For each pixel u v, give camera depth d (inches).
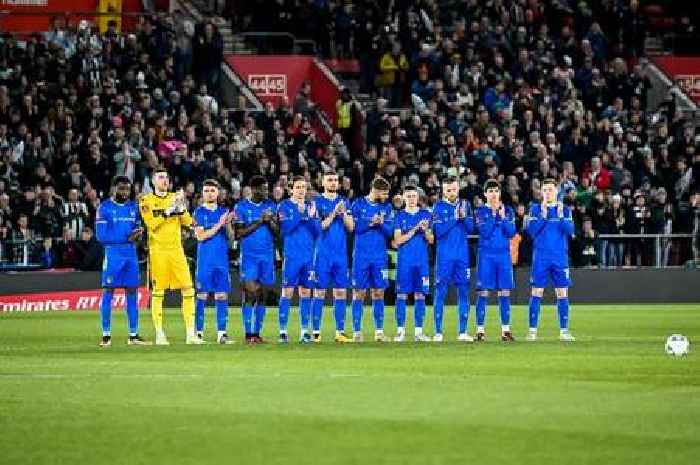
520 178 3548.2
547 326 2608.3
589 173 3641.7
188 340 2149.4
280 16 4180.6
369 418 1278.3
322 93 4121.6
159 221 2121.1
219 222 2150.6
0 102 3518.7
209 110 3671.3
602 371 1654.8
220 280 2153.1
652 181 3700.8
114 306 3228.3
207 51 3811.5
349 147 3853.3
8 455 1119.0
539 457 1098.1
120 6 4163.4
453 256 2196.1
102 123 3535.9
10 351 1988.2
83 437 1191.6
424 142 3659.0
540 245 2217.0
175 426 1240.8
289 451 1122.7
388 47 3981.3
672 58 4318.4
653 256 3494.1
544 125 3769.7
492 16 4079.7
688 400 1391.5
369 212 2185.0
